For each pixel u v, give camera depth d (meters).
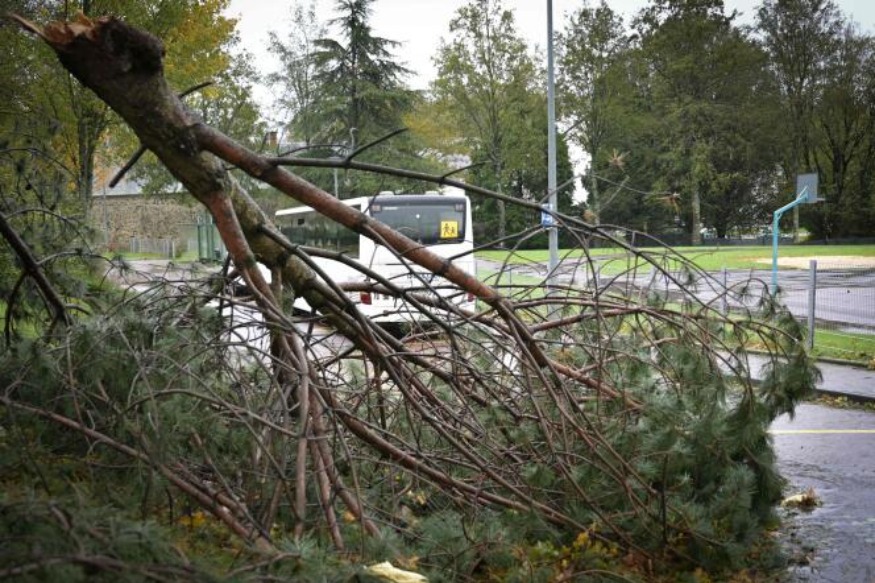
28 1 15.70
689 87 68.88
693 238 67.50
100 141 20.56
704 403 5.79
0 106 13.96
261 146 5.50
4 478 4.28
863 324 17.08
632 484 5.25
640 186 62.22
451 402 6.15
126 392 4.45
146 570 2.83
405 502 5.47
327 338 6.59
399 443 5.85
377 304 15.42
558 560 4.93
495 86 51.06
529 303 6.45
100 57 4.94
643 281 7.36
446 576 4.43
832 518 6.46
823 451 8.60
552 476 5.07
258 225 5.64
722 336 6.70
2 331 6.58
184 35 21.30
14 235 5.85
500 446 5.50
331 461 4.59
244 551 3.63
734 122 67.31
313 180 29.55
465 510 5.21
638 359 6.08
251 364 5.21
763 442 5.93
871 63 72.12
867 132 72.62
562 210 23.16
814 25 71.50
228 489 4.15
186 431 4.33
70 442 4.73
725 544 5.14
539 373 5.29
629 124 57.09
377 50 38.34
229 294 5.78
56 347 4.94
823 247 58.50
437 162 50.38
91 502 3.60
